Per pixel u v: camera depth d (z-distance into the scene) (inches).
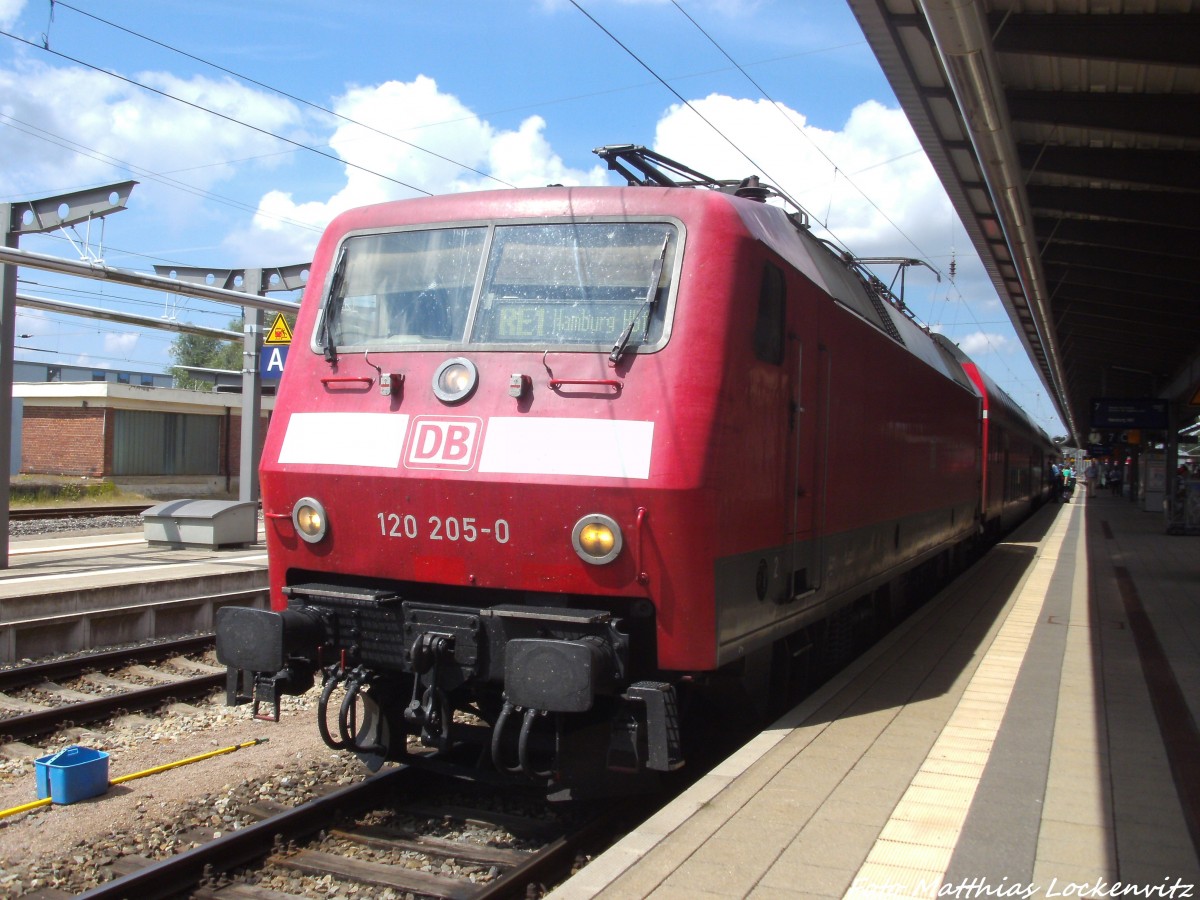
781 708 277.1
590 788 210.1
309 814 215.2
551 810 230.1
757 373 221.1
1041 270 592.4
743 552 215.6
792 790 195.0
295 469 227.6
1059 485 2271.2
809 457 260.1
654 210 216.5
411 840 210.7
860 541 316.8
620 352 205.2
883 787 197.5
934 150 427.5
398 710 235.3
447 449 211.5
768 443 228.7
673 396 200.7
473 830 218.7
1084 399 2106.3
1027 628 397.1
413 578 218.1
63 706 309.3
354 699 218.5
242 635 214.8
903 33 321.1
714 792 193.0
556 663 187.8
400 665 218.4
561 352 210.1
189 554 603.8
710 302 207.0
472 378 214.1
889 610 419.2
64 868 197.2
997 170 393.7
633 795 228.4
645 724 199.0
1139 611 450.9
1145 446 1429.6
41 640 388.2
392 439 218.1
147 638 430.3
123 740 285.4
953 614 432.5
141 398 1323.8
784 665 277.1
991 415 730.8
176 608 446.0
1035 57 360.5
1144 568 647.1
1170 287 687.1
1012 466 937.5
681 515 195.5
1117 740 233.6
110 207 528.4
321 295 240.7
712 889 150.3
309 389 233.5
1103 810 186.2
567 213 222.8
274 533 235.1
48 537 733.3
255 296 613.9
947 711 259.8
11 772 258.4
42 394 1315.2
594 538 198.8
